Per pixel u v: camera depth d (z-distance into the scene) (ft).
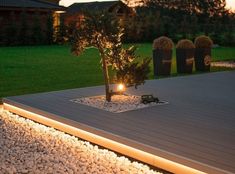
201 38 38.52
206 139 14.97
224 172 11.69
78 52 21.34
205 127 16.71
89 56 54.29
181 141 14.66
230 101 22.45
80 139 17.22
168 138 15.03
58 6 84.28
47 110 19.48
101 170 13.29
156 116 18.54
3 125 18.72
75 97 22.86
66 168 13.28
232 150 13.70
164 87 26.99
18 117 20.61
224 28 83.46
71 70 38.60
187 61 36.42
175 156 13.10
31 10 78.23
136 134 15.52
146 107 20.43
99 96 23.07
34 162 13.82
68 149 15.44
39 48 67.62
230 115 18.99
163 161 13.56
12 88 27.96
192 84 28.68
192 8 130.21
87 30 20.76
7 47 69.26
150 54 56.08
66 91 24.84
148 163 14.17
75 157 14.52
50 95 23.49
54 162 13.89
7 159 14.02
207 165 12.17
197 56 38.68
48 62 45.83
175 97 23.38
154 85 27.81
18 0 81.66
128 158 14.93
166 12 133.39
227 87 27.55
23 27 72.84
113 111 19.40
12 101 21.76
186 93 24.82
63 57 52.13
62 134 17.60
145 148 14.16
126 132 15.79
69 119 17.75
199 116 18.69
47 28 75.31
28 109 20.38
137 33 83.56
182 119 18.03
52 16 76.23
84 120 17.61
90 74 35.65
